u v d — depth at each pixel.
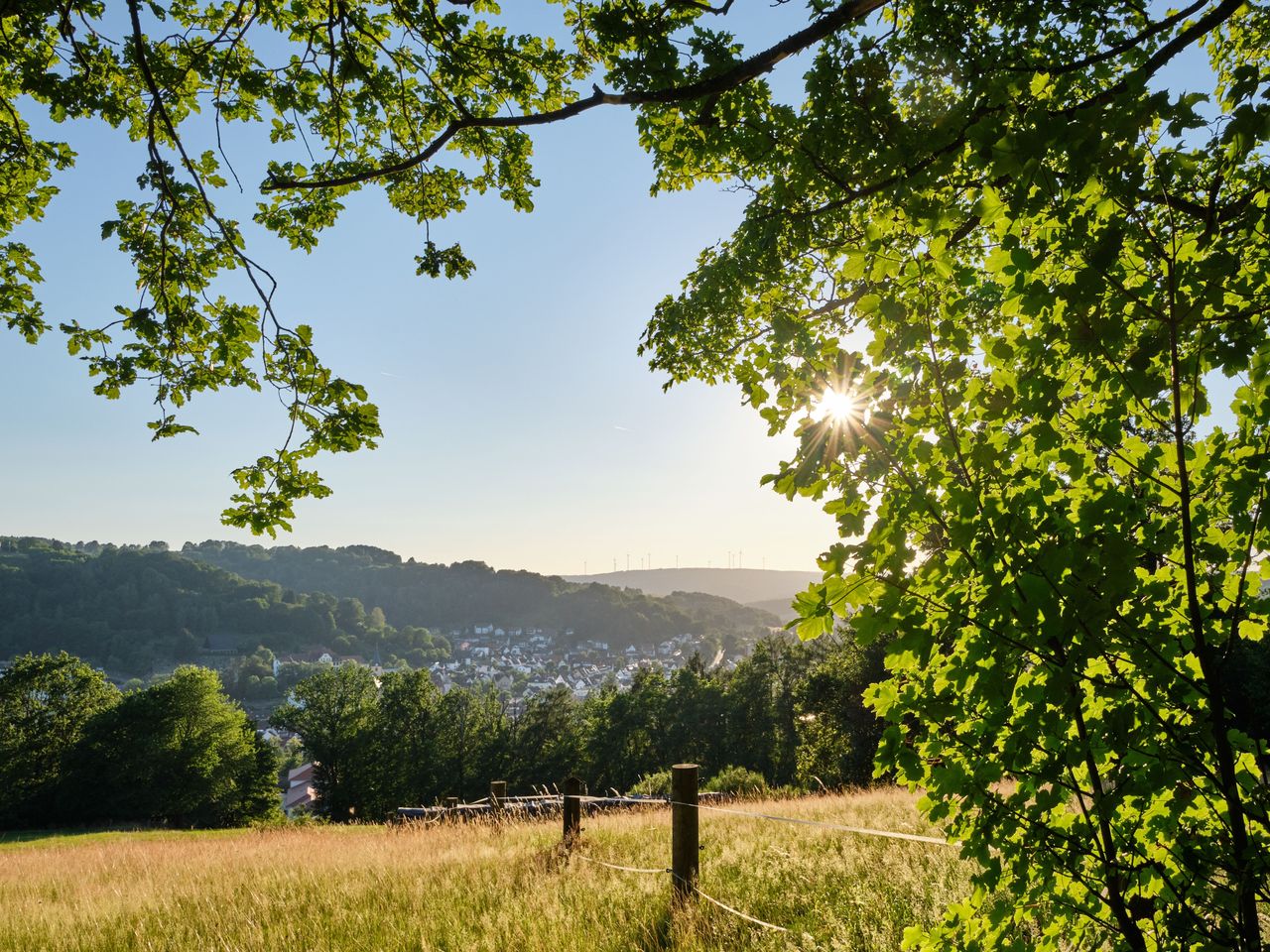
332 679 65.44
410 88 5.64
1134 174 1.53
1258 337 1.53
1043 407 1.67
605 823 10.55
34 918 7.02
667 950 4.37
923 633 1.67
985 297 1.82
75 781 55.38
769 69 3.18
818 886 5.25
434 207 6.28
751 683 65.44
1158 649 1.73
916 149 2.57
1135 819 1.82
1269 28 4.37
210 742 59.78
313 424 5.22
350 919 5.94
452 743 70.69
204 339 5.20
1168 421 1.73
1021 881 1.81
